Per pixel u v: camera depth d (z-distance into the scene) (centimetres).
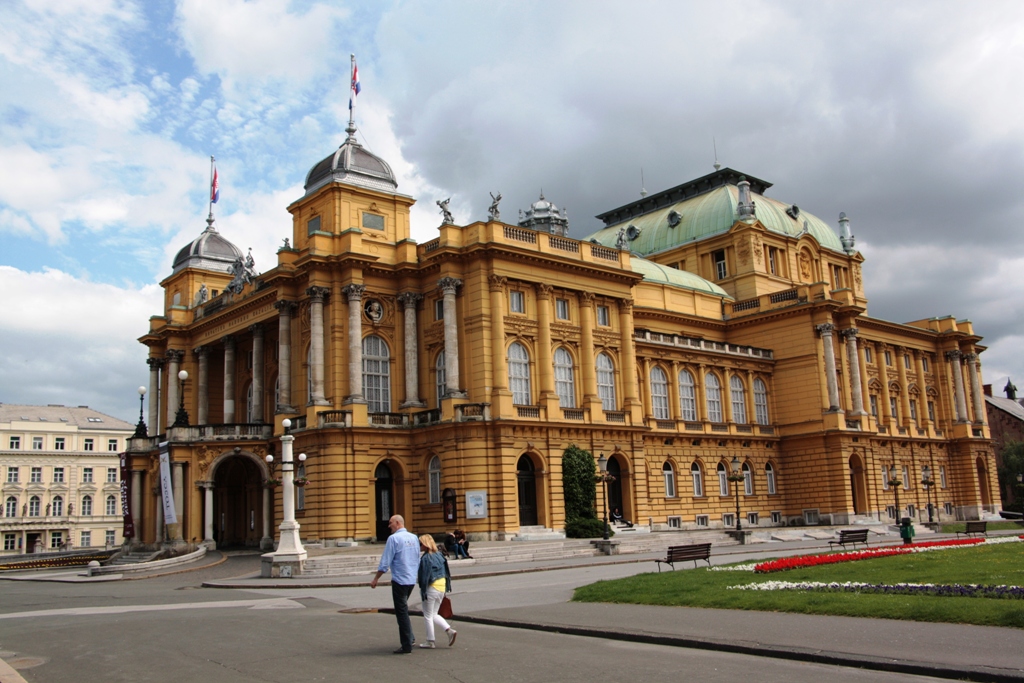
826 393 8475
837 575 2991
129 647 2014
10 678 1572
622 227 11169
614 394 6988
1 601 3594
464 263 6375
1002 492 12800
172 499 6700
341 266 6450
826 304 8462
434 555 1958
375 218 6900
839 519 8162
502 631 2217
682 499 7725
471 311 6275
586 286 6844
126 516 7569
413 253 6681
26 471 13012
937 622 1991
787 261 9925
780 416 8750
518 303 6500
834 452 8300
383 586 3684
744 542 6234
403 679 1581
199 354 8425
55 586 4638
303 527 6162
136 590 4047
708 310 9075
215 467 6831
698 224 10181
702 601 2491
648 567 4256
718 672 1595
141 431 7700
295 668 1712
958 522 9606
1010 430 14200
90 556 7831
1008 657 1579
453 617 2473
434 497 6216
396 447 6278
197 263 9056
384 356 6588
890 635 1847
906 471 9744
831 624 2028
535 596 2984
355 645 1991
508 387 6206
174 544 6600
